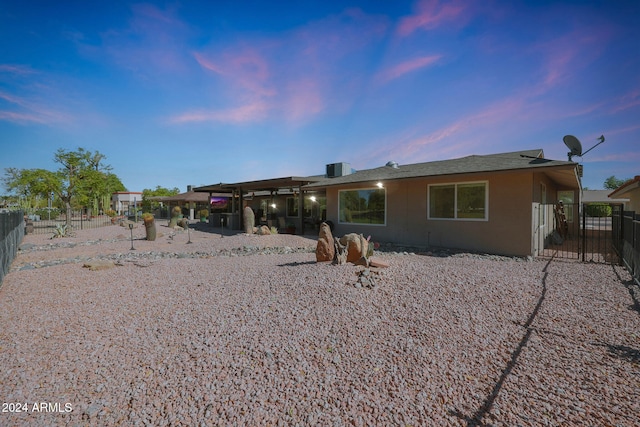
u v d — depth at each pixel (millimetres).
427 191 11469
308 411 2531
